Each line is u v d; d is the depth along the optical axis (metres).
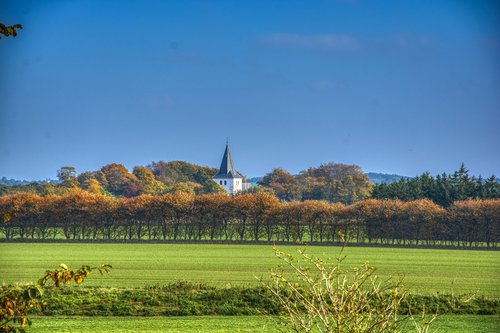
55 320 75.94
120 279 129.62
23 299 25.20
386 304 35.25
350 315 33.78
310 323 35.56
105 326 73.06
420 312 78.12
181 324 74.19
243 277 135.25
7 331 25.08
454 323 73.88
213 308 81.38
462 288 119.56
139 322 75.38
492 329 71.06
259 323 74.25
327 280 34.81
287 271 135.50
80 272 26.72
